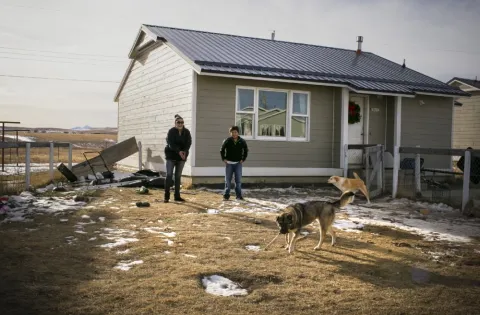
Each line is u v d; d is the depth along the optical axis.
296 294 4.62
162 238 6.75
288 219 6.07
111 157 14.93
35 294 4.35
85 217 8.22
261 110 14.31
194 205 10.04
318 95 15.12
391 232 7.88
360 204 11.38
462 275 5.50
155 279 4.90
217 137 13.67
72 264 5.37
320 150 15.22
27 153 11.79
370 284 5.03
